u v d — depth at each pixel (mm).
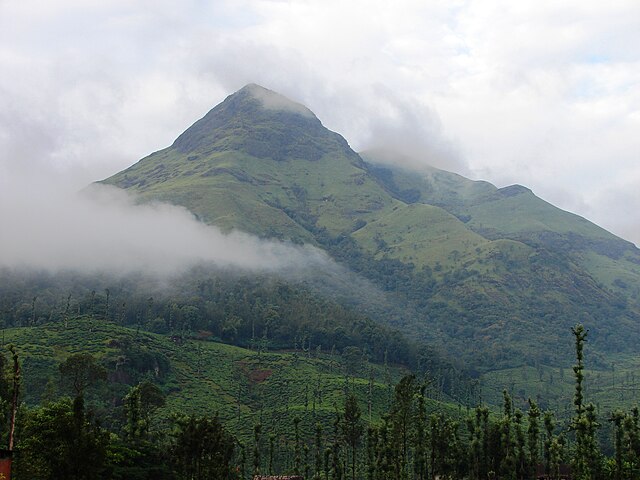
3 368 97250
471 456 88438
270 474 103875
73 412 72688
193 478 85938
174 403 151250
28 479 70312
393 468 90125
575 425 73000
